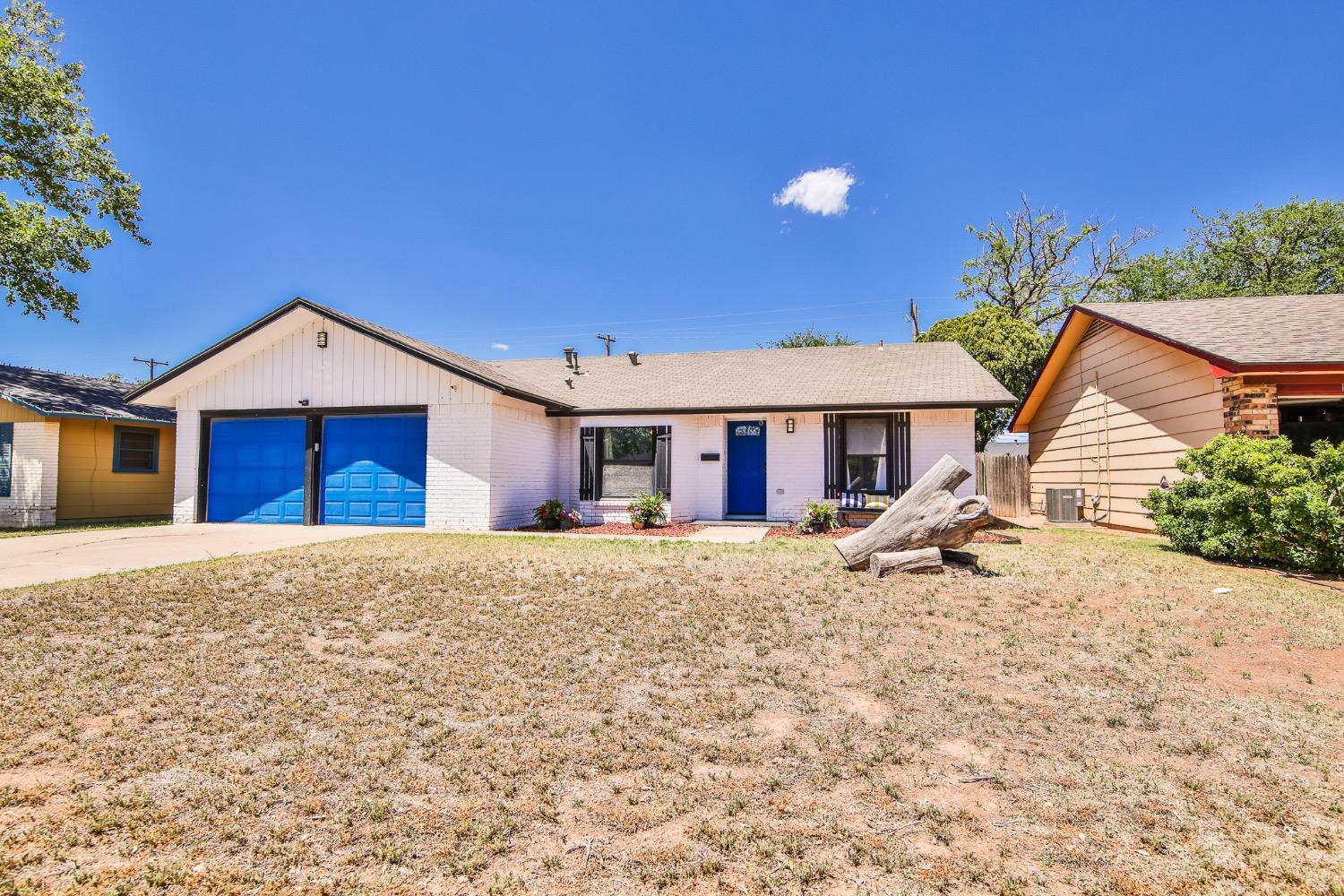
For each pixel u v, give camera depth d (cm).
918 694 400
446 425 1358
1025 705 384
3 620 561
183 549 1013
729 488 1524
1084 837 250
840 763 310
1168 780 295
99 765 304
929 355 1677
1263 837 250
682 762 310
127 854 235
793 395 1454
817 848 241
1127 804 274
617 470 1527
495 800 276
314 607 616
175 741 331
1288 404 1205
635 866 230
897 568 760
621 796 280
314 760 311
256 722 356
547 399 1469
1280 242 2997
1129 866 231
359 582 730
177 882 219
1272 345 1009
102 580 737
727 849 241
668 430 1479
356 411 1408
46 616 576
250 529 1359
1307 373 958
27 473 1535
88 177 1808
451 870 228
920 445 1391
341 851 239
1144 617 577
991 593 670
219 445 1505
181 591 677
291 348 1453
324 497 1438
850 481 1434
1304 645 497
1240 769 306
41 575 773
